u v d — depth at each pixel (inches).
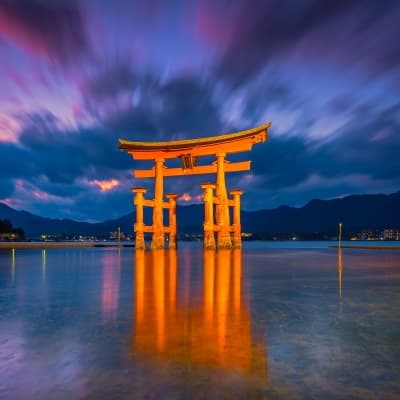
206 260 1209.4
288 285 583.2
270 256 1526.8
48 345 256.8
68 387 187.9
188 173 2021.4
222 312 369.7
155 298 457.4
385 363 221.0
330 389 185.3
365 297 466.0
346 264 1075.3
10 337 277.6
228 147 1873.8
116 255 1609.3
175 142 1926.7
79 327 307.9
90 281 643.5
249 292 509.4
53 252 2021.4
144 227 2025.1
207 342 263.4
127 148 1993.1
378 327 307.4
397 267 958.4
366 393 181.0
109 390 184.4
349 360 226.2
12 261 1246.9
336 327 307.7
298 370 209.8
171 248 2164.1
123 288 551.2
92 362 222.5
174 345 256.2
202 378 198.5
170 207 2194.9
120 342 263.6
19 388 187.0
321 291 519.8
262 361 224.2
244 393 180.5
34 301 438.6
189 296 473.4
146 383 192.1
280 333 288.7
